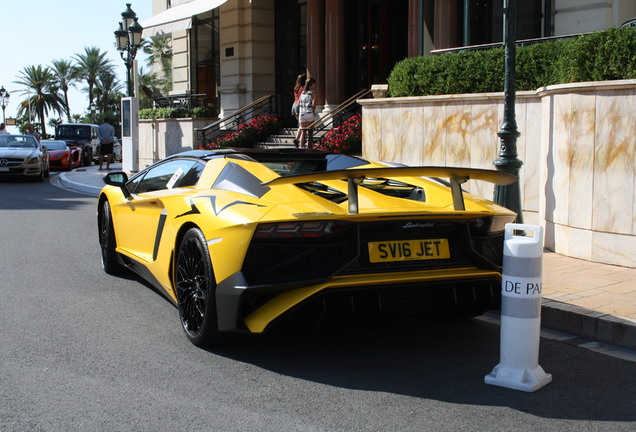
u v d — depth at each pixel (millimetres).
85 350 4199
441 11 12484
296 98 14633
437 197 4531
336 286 3648
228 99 20047
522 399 3445
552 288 5465
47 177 20297
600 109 6477
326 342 4375
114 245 6285
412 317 3977
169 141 18672
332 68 16375
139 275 6066
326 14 16359
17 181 18812
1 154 18078
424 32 13273
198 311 4199
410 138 9672
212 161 4848
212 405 3340
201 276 4141
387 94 11094
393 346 4309
